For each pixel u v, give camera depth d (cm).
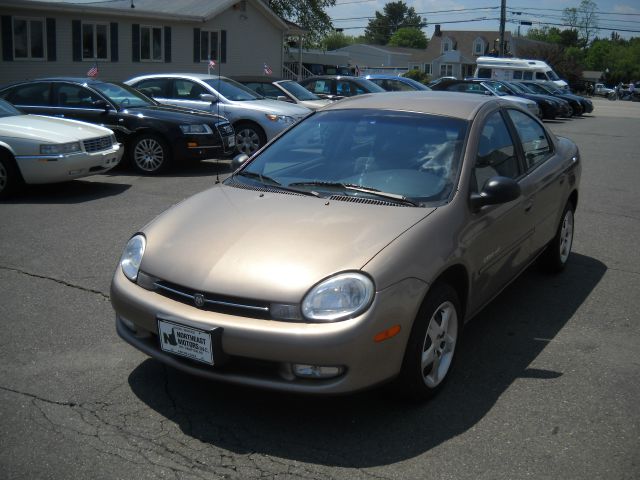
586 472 308
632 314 510
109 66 2406
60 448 320
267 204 392
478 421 350
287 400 370
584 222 828
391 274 329
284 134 481
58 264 593
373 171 417
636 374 408
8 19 2111
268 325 316
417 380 351
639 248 707
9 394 370
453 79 2647
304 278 323
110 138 953
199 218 385
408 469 309
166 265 352
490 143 451
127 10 2375
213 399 369
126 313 357
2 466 305
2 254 620
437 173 406
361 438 333
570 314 507
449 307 374
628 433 341
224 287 327
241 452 320
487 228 407
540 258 589
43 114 1116
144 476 300
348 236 349
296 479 300
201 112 1159
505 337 462
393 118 454
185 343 332
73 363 408
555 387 389
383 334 322
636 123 2683
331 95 1784
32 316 478
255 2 2908
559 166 548
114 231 709
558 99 2834
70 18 2267
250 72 2975
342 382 318
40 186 965
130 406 360
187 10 2675
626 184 1135
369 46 8681
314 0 4275
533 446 328
